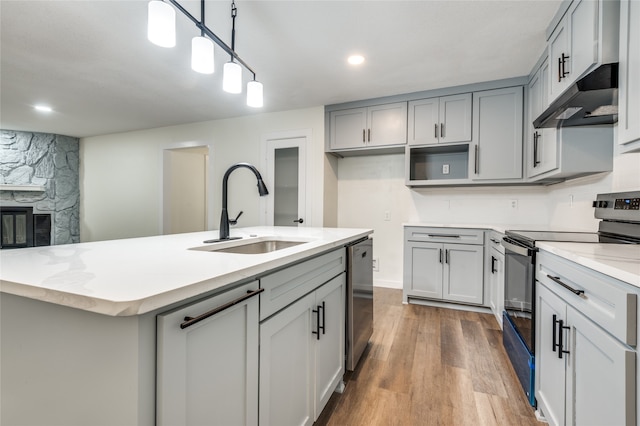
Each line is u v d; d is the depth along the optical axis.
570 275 1.22
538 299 1.60
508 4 1.91
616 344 0.90
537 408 1.60
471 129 3.14
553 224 3.02
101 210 5.41
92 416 0.71
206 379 0.81
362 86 3.21
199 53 1.42
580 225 2.44
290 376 1.24
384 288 3.98
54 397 0.77
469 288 3.07
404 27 2.16
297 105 3.80
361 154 4.02
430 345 2.38
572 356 1.20
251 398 0.99
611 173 2.03
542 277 1.54
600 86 1.41
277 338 1.14
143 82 3.11
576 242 1.57
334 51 2.49
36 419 0.80
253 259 1.04
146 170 5.02
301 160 3.93
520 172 2.97
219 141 4.44
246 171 4.28
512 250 1.97
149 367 0.67
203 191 6.04
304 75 2.94
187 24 2.11
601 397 0.99
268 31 2.21
